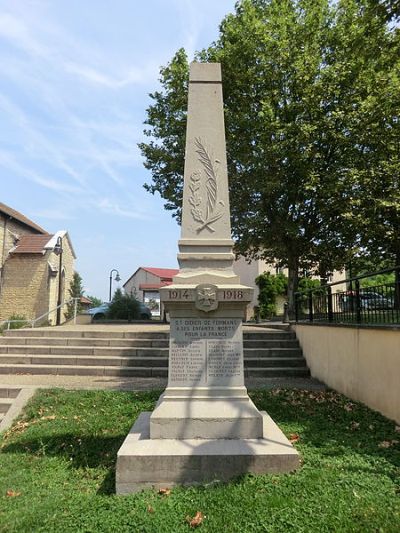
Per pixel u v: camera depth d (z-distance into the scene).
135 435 5.22
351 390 8.85
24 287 29.84
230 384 5.43
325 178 17.86
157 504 4.06
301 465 4.78
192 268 5.80
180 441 4.98
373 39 9.43
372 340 7.93
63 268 33.09
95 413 7.39
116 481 4.52
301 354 12.60
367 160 18.09
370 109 16.89
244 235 20.44
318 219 19.95
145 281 63.34
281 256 21.53
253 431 5.14
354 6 18.45
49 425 6.79
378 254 19.14
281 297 34.94
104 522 3.74
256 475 4.52
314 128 17.19
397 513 3.60
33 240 31.58
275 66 18.69
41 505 4.16
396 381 7.00
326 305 11.07
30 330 13.87
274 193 19.33
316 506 3.78
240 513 3.75
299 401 8.41
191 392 5.38
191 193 6.05
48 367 11.56
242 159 18.56
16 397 8.63
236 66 18.78
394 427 6.63
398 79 16.59
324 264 21.06
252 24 18.80
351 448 5.50
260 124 18.03
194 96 6.30
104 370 11.42
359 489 4.14
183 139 20.00
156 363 11.80
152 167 22.09
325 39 19.06
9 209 33.12
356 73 17.73
